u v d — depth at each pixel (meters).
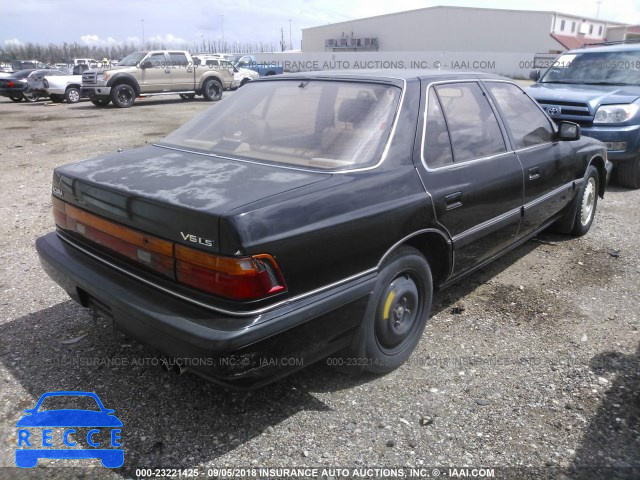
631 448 2.66
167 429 2.77
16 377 3.18
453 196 3.34
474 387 3.13
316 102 3.40
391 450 2.64
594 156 5.41
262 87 3.80
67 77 22.17
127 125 14.62
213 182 2.72
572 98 7.75
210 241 2.34
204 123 3.70
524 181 4.09
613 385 3.15
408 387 3.13
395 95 3.27
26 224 6.04
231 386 2.44
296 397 3.03
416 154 3.19
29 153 10.54
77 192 3.01
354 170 2.90
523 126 4.30
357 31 60.28
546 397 3.04
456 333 3.72
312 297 2.57
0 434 2.72
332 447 2.66
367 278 2.83
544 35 48.59
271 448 2.64
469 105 3.77
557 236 5.71
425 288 3.33
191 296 2.47
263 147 3.21
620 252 5.24
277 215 2.43
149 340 2.57
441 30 54.00
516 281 4.58
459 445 2.68
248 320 2.34
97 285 2.77
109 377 3.18
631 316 3.97
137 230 2.66
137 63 19.78
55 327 3.75
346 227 2.67
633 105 7.40
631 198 7.36
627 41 9.71
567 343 3.61
